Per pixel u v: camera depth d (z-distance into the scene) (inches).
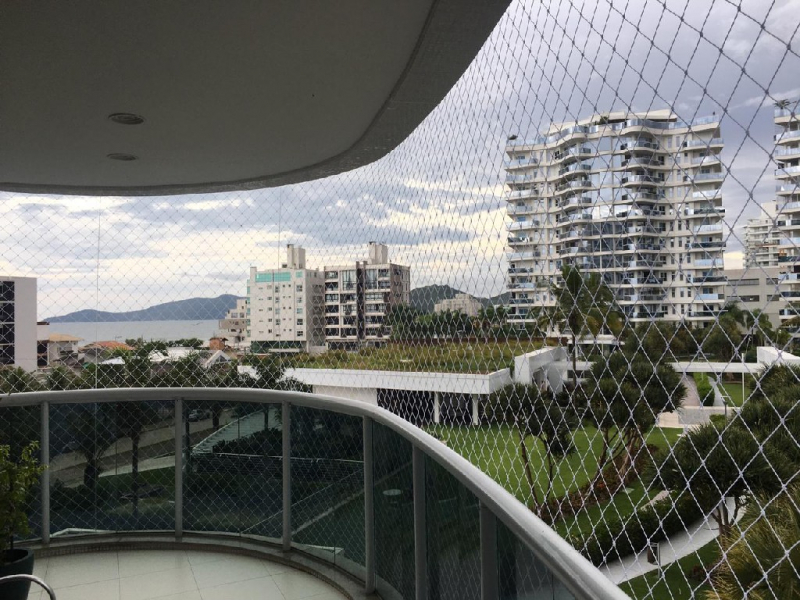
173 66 96.9
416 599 88.1
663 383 33.3
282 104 114.4
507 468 58.8
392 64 96.8
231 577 130.5
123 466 150.4
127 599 121.7
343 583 122.3
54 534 148.3
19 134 130.4
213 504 147.8
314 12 79.8
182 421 149.0
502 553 55.4
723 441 28.2
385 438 107.1
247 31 85.2
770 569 25.0
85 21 81.6
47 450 148.2
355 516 121.8
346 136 134.8
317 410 130.2
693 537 29.9
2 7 77.5
